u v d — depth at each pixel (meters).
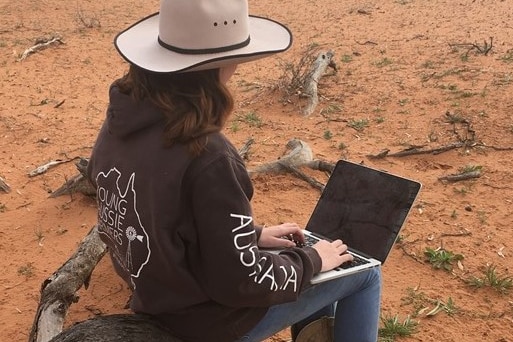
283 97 8.38
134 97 2.00
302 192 5.55
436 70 9.27
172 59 1.96
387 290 4.07
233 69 2.06
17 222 5.21
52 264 4.55
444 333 3.63
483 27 12.61
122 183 2.06
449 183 5.63
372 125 7.26
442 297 3.98
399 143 6.65
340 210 2.95
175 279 2.06
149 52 2.03
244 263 1.99
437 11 14.92
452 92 8.07
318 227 2.98
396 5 16.05
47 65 10.80
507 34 11.71
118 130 2.04
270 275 2.09
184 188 1.95
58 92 9.24
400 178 2.83
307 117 7.68
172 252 2.00
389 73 9.34
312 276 2.30
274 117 7.76
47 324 3.31
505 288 4.02
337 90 8.70
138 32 2.20
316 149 6.56
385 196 2.84
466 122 6.97
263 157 6.39
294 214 5.17
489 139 6.57
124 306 4.03
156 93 1.96
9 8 16.36
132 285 2.23
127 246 2.11
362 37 12.53
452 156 6.21
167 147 1.95
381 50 11.10
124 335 2.17
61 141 7.16
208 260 2.00
